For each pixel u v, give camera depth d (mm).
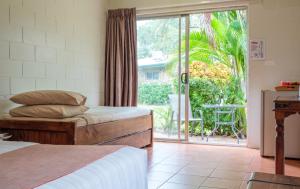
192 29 6051
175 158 3842
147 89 5348
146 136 4496
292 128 3955
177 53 5137
